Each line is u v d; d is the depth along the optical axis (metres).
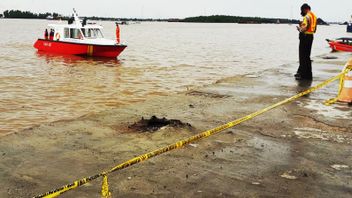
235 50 44.34
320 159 4.88
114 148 5.13
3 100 13.55
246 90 9.77
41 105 12.83
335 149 5.26
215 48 47.38
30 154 4.87
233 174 4.35
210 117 6.95
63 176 4.23
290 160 4.82
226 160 4.76
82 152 4.97
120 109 7.54
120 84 17.64
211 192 3.89
